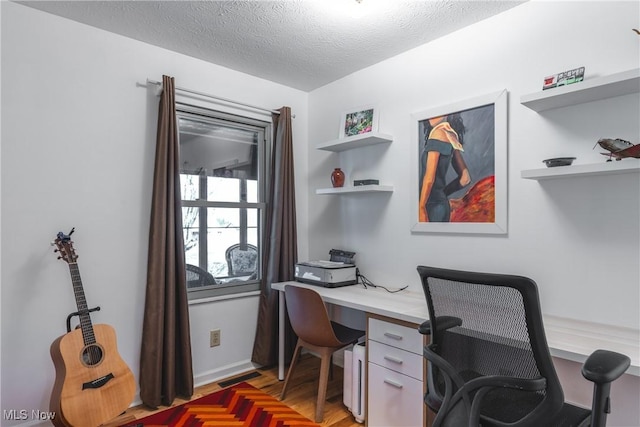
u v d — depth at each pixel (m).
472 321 1.24
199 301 2.61
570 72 1.67
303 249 3.22
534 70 1.89
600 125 1.68
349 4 1.88
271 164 3.00
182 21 2.12
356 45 2.40
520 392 1.14
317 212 3.16
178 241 2.41
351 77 2.88
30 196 1.99
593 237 1.69
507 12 1.99
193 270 2.66
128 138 2.32
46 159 2.04
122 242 2.29
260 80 2.98
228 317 2.79
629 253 1.60
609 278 1.65
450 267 2.23
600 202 1.68
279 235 2.90
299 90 3.23
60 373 1.77
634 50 1.58
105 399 1.83
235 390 2.52
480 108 2.09
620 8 1.62
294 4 1.94
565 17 1.79
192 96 2.59
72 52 2.12
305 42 2.37
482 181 2.08
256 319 2.95
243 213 2.95
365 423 2.04
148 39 2.34
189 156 2.64
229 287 2.81
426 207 2.35
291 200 3.01
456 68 2.22
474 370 1.24
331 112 3.06
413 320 1.78
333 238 3.00
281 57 2.60
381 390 1.96
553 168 1.64
